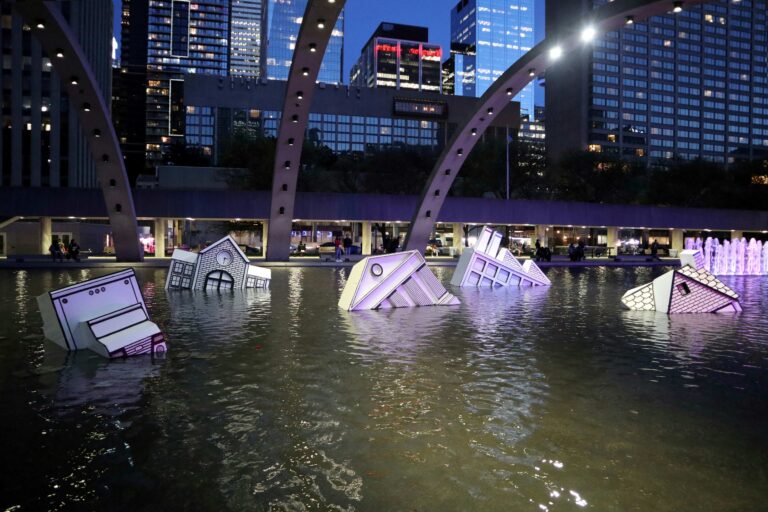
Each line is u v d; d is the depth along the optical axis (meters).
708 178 62.44
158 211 35.09
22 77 71.94
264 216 36.59
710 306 12.23
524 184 60.34
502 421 4.61
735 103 144.50
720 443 4.14
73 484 3.38
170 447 3.97
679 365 6.84
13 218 35.16
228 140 67.94
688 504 3.15
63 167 72.88
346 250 43.62
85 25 79.06
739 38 144.38
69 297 7.59
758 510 3.08
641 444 4.11
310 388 5.62
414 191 61.03
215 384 5.76
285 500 3.16
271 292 16.28
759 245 31.27
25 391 5.46
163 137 155.75
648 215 45.62
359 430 4.36
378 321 10.49
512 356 7.31
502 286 19.28
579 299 14.92
